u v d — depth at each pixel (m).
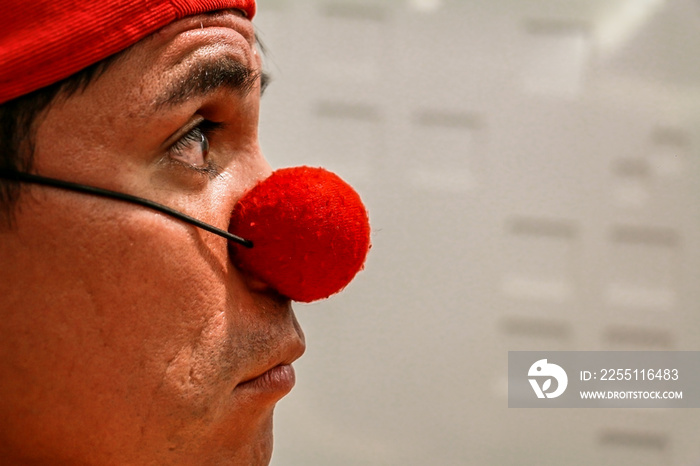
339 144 2.92
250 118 1.09
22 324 0.88
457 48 2.99
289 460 2.82
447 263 2.96
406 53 2.96
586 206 3.04
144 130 0.92
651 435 3.03
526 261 3.01
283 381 1.06
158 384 0.91
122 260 0.89
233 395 1.00
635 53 3.09
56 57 0.87
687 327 3.10
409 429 2.89
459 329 2.95
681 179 3.12
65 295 0.88
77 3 0.89
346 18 2.94
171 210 0.93
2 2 0.88
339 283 1.06
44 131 0.88
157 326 0.91
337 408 2.86
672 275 3.08
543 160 3.02
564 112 3.04
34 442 0.91
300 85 2.90
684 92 3.11
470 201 2.98
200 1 0.97
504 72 3.01
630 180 3.09
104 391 0.90
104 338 0.89
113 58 0.90
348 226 1.03
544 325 3.01
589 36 3.06
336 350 2.88
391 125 2.94
